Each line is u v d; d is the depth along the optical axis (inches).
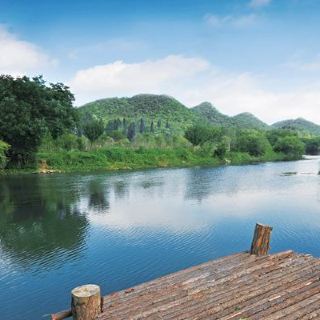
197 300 323.3
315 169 2298.2
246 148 3469.5
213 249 689.6
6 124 1765.5
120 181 1646.2
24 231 823.1
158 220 911.7
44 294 510.6
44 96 1914.4
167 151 2755.9
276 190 1381.6
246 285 353.1
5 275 577.6
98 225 867.4
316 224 869.8
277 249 696.4
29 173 1915.6
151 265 609.9
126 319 289.7
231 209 1038.4
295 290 340.5
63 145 2432.3
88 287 287.1
